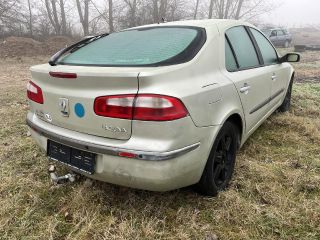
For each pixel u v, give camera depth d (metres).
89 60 2.79
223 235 2.50
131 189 3.01
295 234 2.51
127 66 2.49
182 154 2.33
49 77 2.61
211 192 2.87
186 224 2.60
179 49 2.65
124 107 2.24
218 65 2.90
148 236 2.47
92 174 2.48
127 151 2.26
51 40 20.69
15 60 15.94
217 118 2.69
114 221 2.61
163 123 2.21
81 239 2.46
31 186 3.15
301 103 6.07
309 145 4.13
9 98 6.73
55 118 2.67
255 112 3.64
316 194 3.02
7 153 3.85
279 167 3.47
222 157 2.96
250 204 2.80
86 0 25.12
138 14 26.39
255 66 3.70
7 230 2.58
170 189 2.45
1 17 21.25
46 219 2.70
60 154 2.70
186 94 2.34
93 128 2.41
